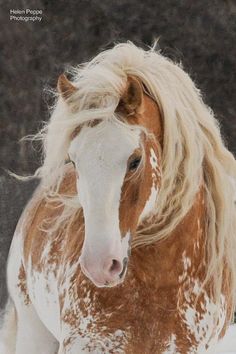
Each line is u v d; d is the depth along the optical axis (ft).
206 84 75.31
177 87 27.07
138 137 26.11
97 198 25.81
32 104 71.67
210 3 75.36
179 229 26.84
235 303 27.94
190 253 26.91
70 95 26.50
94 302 26.71
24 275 29.55
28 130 71.15
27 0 73.77
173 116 26.76
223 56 75.20
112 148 25.89
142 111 26.30
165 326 26.68
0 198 55.88
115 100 26.27
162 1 74.90
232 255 27.43
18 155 70.23
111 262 25.68
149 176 26.27
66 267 27.25
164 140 26.73
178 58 74.79
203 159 27.25
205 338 26.84
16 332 30.09
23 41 73.20
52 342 29.35
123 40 74.38
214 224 27.14
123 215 25.95
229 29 75.61
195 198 26.99
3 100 72.13
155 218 26.78
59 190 28.50
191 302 26.81
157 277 26.71
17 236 30.19
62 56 73.56
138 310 26.68
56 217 28.32
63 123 26.27
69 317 26.89
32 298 28.99
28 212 29.99
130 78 26.25
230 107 74.59
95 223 25.76
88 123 26.11
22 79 72.54
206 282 26.94
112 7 74.54
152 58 27.20
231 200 27.37
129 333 26.63
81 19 74.08
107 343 26.61
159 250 26.76
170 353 26.66
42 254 28.30
